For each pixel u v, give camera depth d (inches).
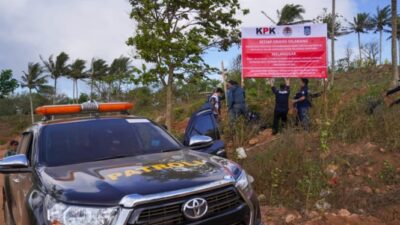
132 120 215.8
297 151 317.7
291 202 266.2
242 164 332.5
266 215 251.3
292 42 452.8
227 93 462.0
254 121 458.3
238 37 493.7
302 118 405.4
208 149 280.1
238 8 487.2
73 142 192.9
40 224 138.9
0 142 1390.3
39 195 150.2
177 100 915.4
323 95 442.9
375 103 406.6
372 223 229.1
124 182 143.0
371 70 956.0
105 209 132.1
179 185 140.5
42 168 173.3
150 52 456.1
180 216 136.4
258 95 568.7
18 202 193.5
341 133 360.2
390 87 486.9
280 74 456.4
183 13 475.8
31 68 2253.9
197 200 138.7
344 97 485.7
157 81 483.8
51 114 218.5
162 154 186.1
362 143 343.9
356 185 281.7
